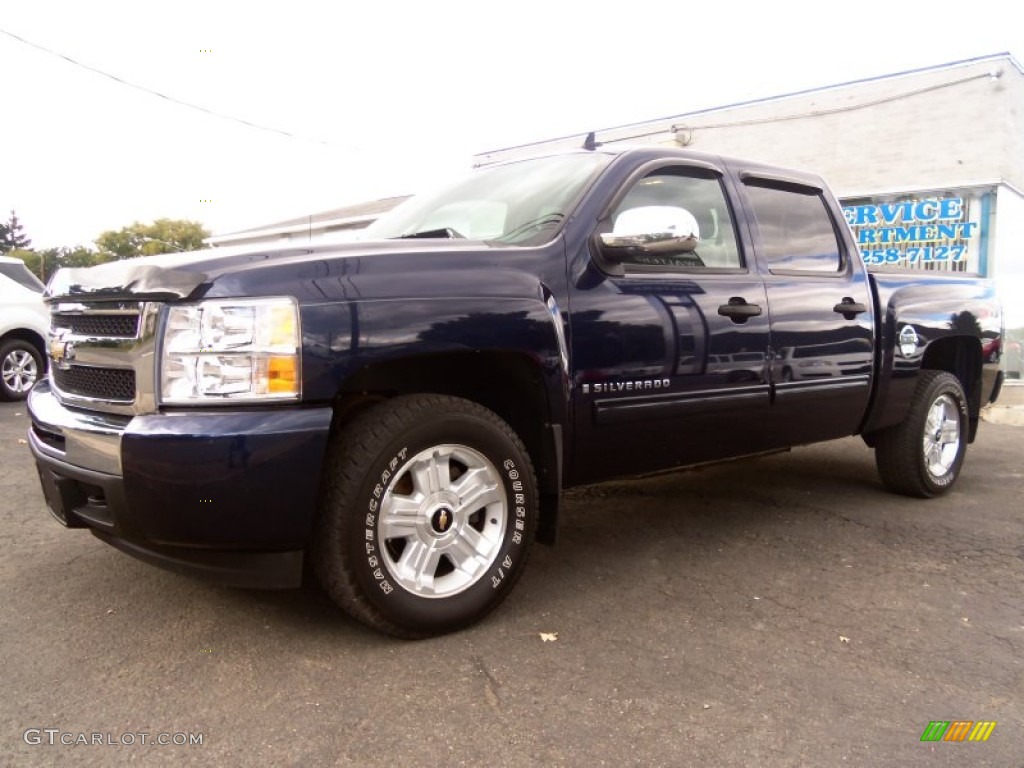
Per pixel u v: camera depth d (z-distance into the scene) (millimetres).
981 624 3219
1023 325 12781
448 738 2316
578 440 3309
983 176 12383
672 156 3820
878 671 2799
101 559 3729
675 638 3023
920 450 5000
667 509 4863
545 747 2285
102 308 2814
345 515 2713
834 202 4695
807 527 4508
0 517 4402
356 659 2775
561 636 3014
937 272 5430
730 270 3902
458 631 3023
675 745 2312
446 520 2961
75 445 2762
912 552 4098
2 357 9164
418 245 3025
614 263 3402
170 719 2387
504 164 4219
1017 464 6469
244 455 2502
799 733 2395
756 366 3902
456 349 2859
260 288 2588
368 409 2871
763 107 14523
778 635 3072
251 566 2678
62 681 2602
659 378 3498
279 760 2195
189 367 2562
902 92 13070
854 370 4473
